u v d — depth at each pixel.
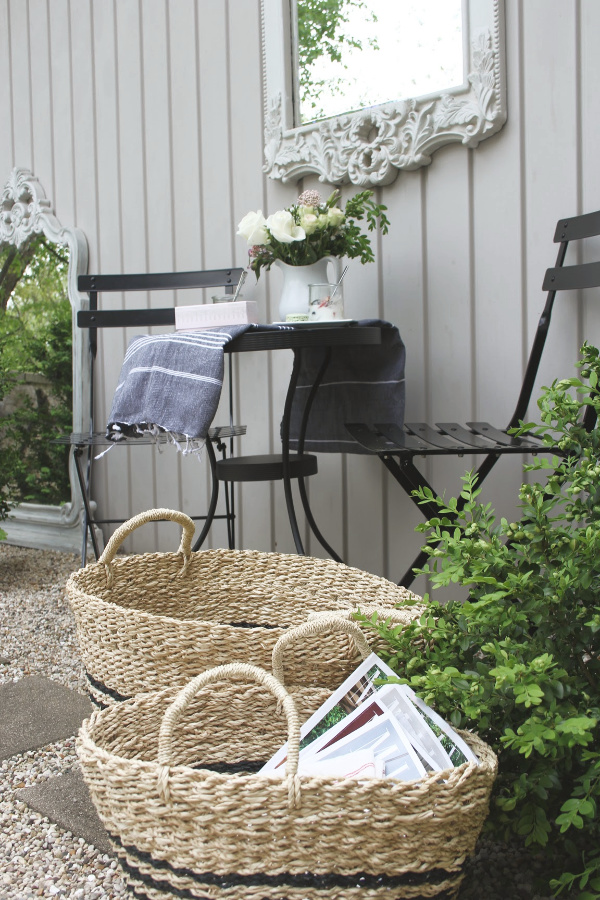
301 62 2.68
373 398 2.36
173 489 3.19
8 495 3.49
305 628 1.21
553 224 2.15
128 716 1.20
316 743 1.15
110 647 1.35
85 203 3.45
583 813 0.95
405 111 2.36
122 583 1.67
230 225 2.96
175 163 3.10
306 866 0.94
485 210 2.28
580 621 1.12
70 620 2.52
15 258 3.71
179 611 1.77
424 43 2.36
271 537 2.88
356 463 2.61
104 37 3.30
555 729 0.96
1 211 3.77
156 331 3.21
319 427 2.52
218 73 2.93
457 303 2.35
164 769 0.95
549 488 1.17
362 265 2.55
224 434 2.52
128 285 2.91
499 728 1.14
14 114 3.72
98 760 1.00
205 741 1.29
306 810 0.92
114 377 3.37
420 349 2.45
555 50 2.11
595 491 1.17
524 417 2.13
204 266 3.05
